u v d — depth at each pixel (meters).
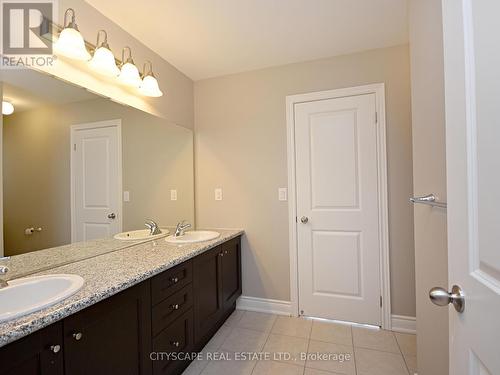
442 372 1.08
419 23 1.26
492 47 0.51
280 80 2.43
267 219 2.48
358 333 2.09
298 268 2.38
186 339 1.66
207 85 2.66
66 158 1.49
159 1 1.57
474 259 0.58
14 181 1.24
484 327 0.53
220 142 2.62
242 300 2.55
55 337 0.88
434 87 1.08
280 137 2.43
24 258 1.27
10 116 1.22
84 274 1.23
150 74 1.96
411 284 2.08
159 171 2.20
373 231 2.18
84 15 1.54
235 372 1.65
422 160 1.25
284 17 1.75
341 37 2.00
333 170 2.28
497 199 0.50
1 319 0.77
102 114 1.71
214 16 1.72
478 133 0.56
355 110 2.22
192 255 1.68
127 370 1.18
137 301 1.25
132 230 1.95
